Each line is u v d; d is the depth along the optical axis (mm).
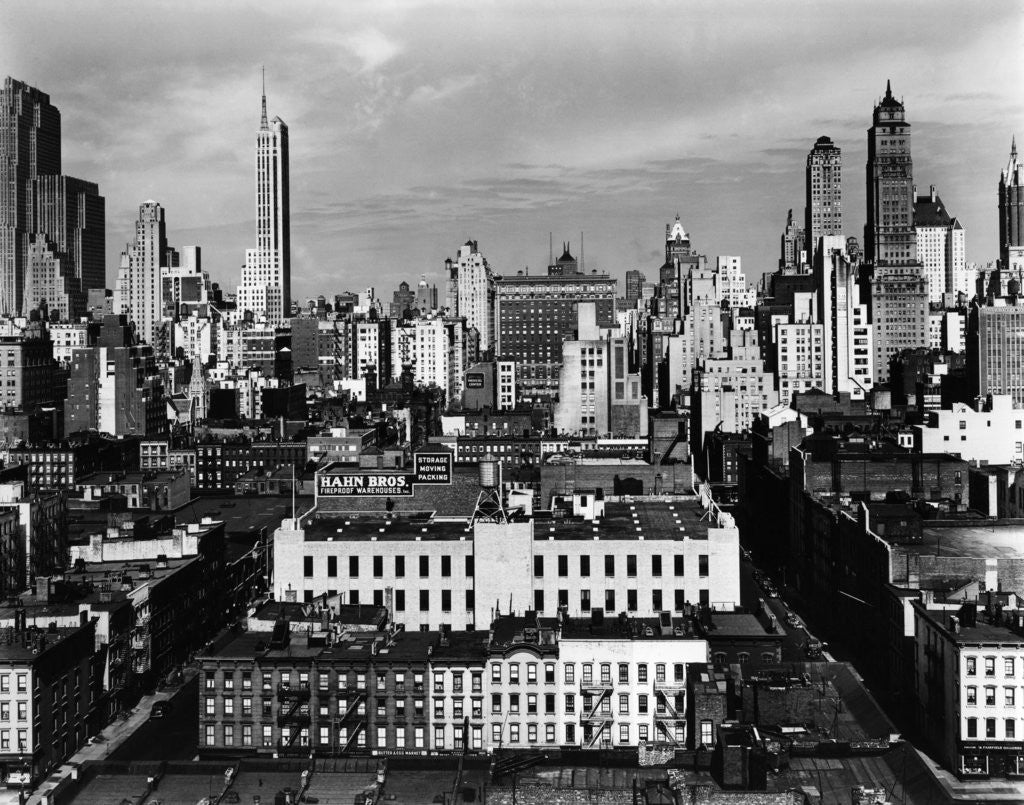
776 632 190125
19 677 164750
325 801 125812
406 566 198750
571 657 161625
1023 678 162000
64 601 197000
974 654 162250
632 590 198000
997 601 178250
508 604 197125
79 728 179750
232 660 161750
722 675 155375
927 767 137375
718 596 197375
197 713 188000
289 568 199375
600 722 160750
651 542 197875
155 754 169125
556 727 161500
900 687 188625
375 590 199125
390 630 175875
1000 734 162125
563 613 185250
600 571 197875
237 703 161875
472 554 198250
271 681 161625
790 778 130375
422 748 161125
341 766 135750
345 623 177625
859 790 124875
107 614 190375
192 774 134500
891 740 143125
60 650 174250
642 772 128500
